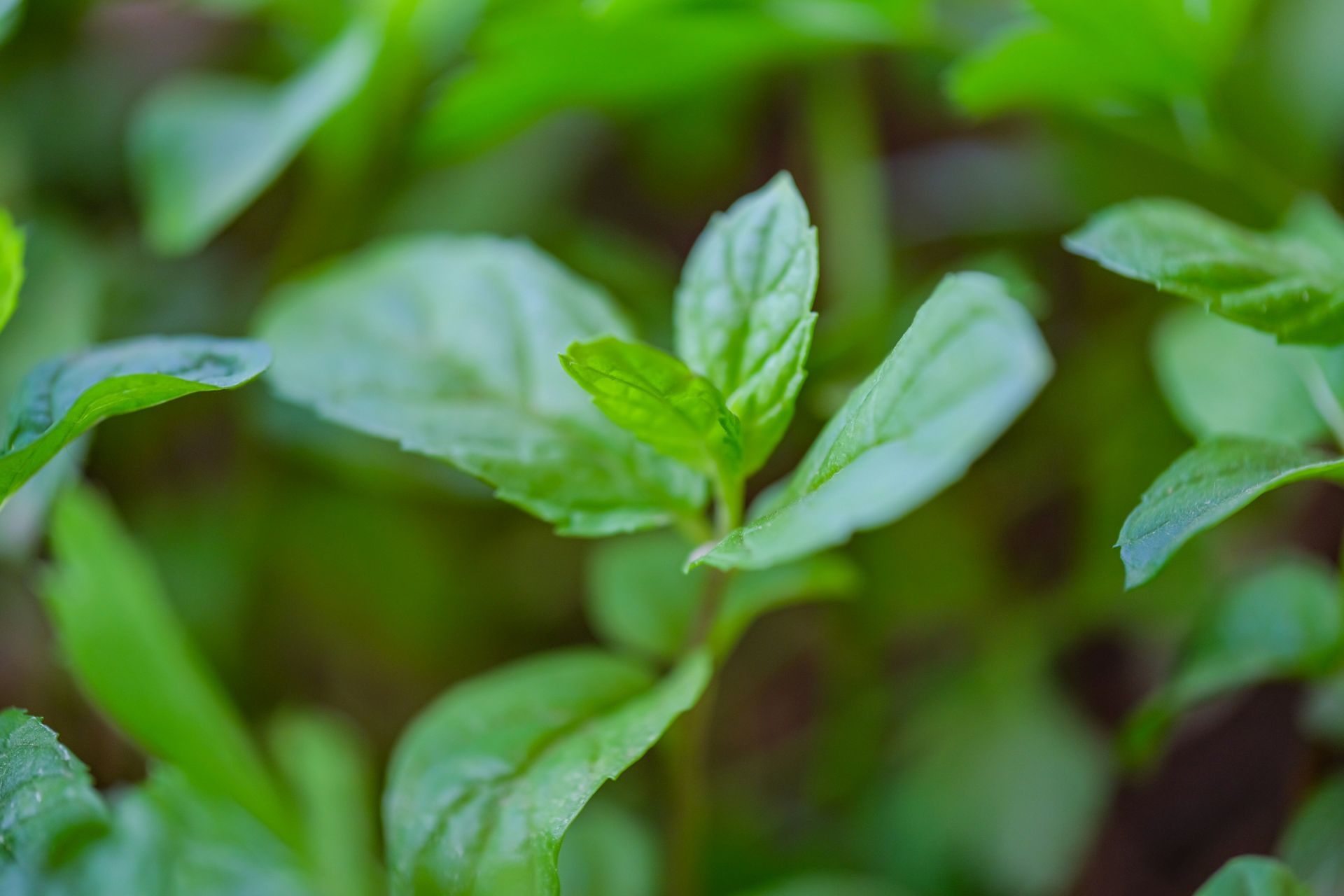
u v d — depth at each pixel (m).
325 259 0.36
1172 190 0.38
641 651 0.32
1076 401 0.38
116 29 0.39
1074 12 0.30
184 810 0.28
